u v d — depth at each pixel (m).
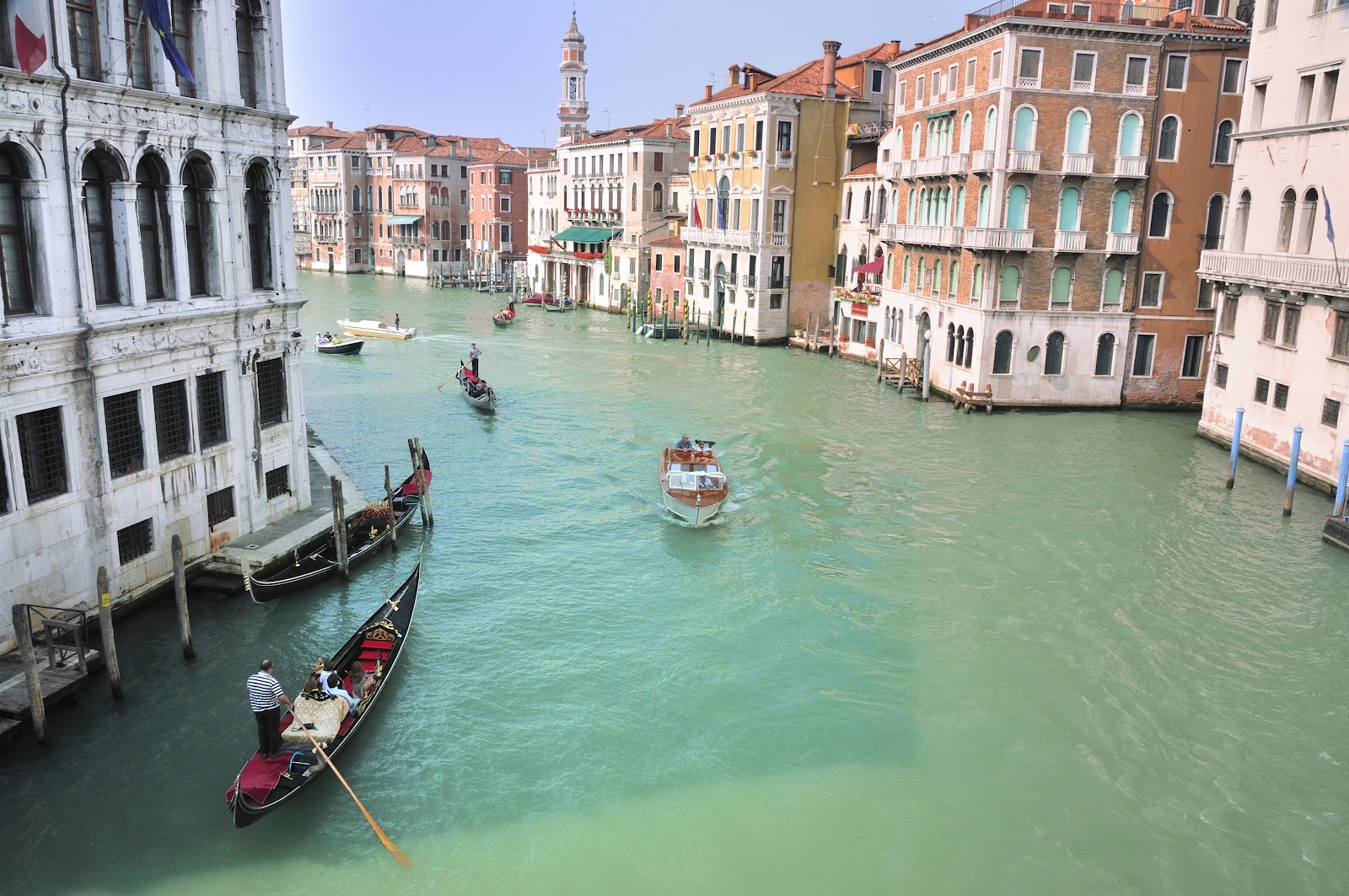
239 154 18.20
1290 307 27.58
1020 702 15.73
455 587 19.75
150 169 16.72
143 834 12.15
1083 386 36.59
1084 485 26.98
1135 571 20.95
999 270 35.06
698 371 45.22
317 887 11.52
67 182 14.70
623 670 16.59
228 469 18.77
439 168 94.69
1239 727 15.09
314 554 19.42
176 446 17.58
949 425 34.09
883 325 45.88
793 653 17.27
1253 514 24.52
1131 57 34.09
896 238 43.12
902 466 28.83
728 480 27.42
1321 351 26.03
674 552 21.91
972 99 36.25
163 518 17.19
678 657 17.06
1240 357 30.08
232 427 18.75
